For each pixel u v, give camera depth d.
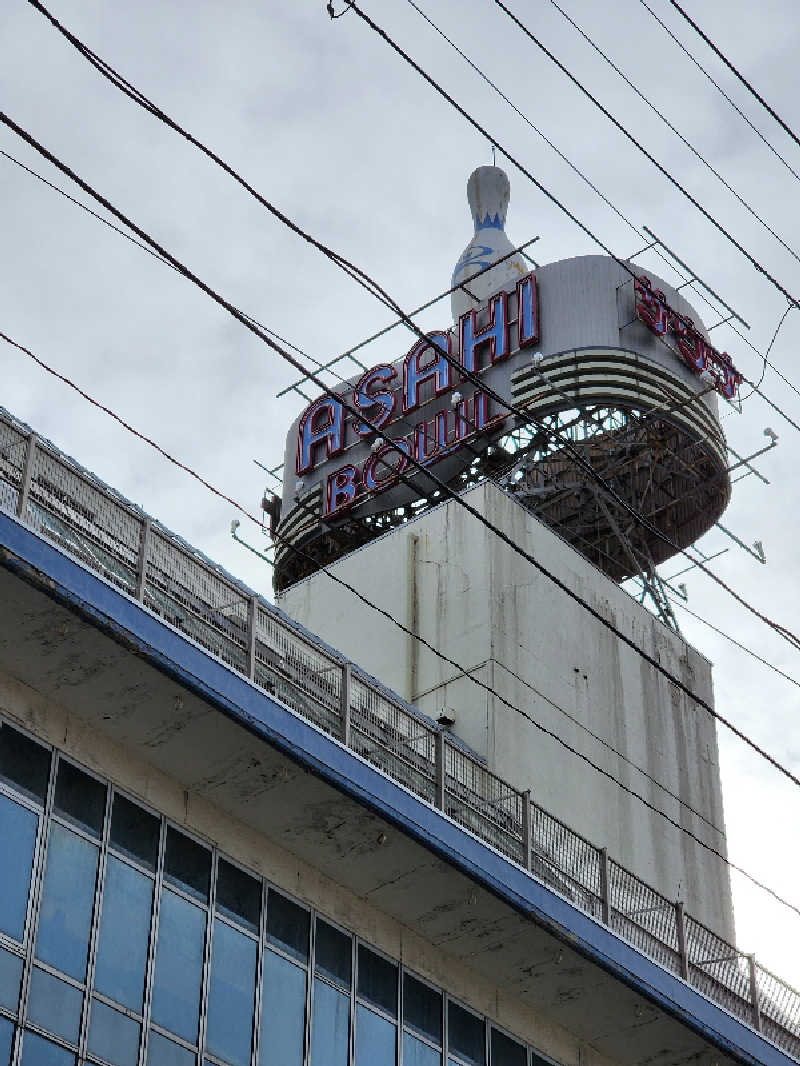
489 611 36.38
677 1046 30.78
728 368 45.59
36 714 24.16
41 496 24.47
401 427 45.66
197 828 25.59
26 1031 22.00
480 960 28.95
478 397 44.19
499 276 48.22
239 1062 24.52
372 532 45.31
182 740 25.05
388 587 38.59
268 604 27.69
